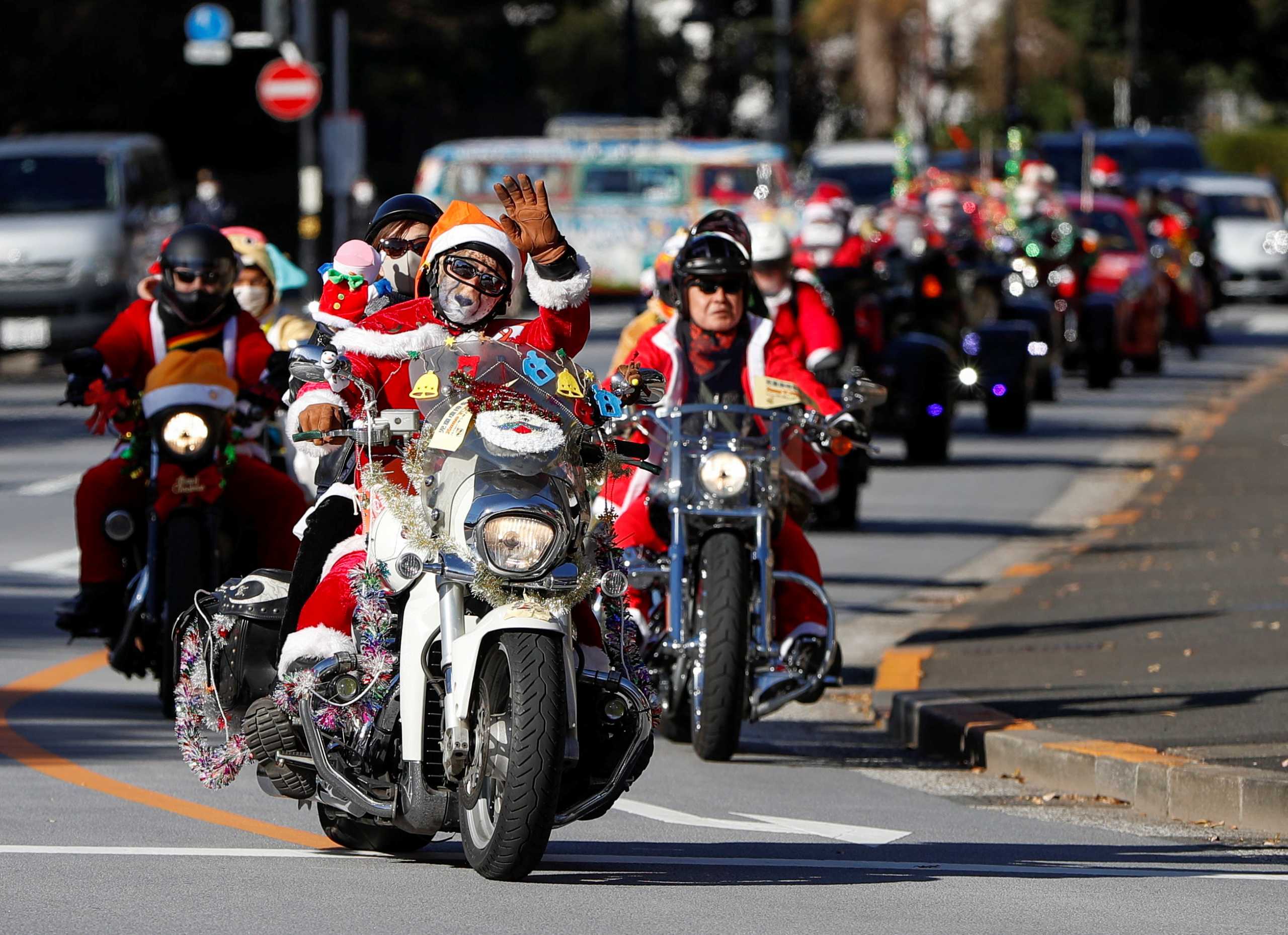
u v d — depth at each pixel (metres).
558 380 23.19
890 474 73.44
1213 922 22.33
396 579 23.05
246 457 35.12
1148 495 66.25
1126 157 171.50
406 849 25.66
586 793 23.38
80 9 164.75
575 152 124.69
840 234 67.75
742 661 32.19
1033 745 32.06
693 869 24.94
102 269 101.44
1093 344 102.56
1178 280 121.75
